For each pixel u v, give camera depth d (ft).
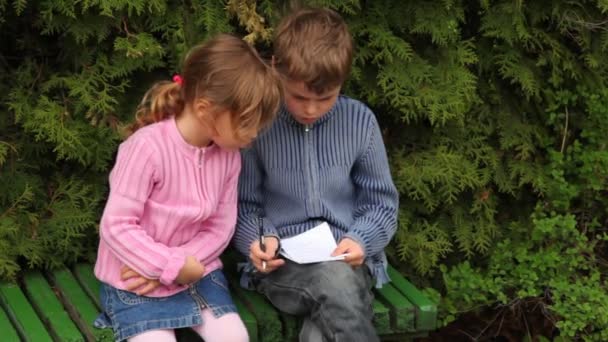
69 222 9.12
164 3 9.00
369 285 8.58
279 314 8.42
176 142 7.59
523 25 10.16
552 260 10.12
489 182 10.81
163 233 7.73
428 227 10.44
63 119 8.99
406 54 9.69
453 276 10.33
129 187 7.42
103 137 9.20
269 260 8.05
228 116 7.24
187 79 7.45
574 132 11.00
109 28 8.95
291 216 8.54
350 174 8.77
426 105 9.87
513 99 10.78
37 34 9.31
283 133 8.32
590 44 10.57
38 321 8.00
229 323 7.77
